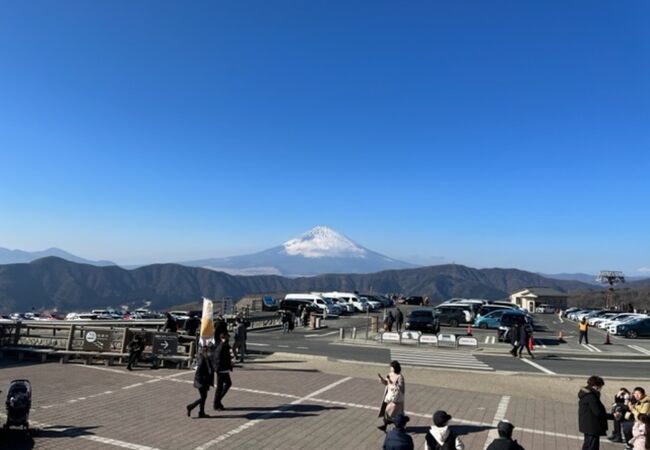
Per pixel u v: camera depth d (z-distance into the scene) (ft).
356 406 44.39
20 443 32.09
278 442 33.88
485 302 216.13
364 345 98.68
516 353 88.74
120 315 229.66
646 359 91.04
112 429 35.50
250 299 209.87
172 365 61.26
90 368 59.57
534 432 38.93
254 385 52.44
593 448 31.04
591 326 176.35
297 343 100.27
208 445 32.81
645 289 465.06
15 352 65.98
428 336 98.02
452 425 39.91
